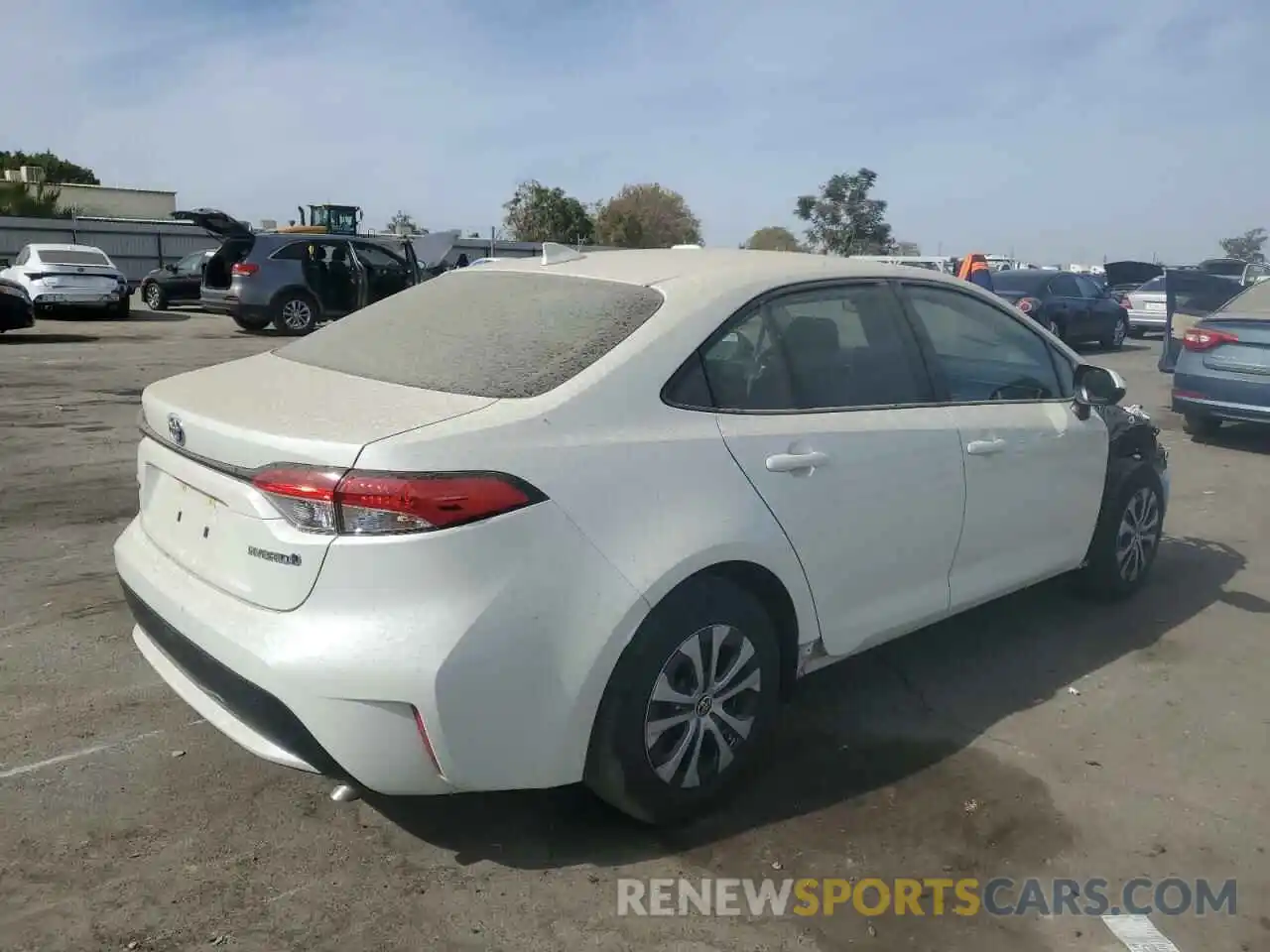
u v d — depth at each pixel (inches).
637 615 117.9
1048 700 169.6
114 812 130.3
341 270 731.4
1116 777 146.2
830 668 180.1
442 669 105.4
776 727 149.9
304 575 107.3
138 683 165.2
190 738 149.1
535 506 110.9
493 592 108.1
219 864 121.0
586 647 114.6
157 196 2130.9
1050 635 197.0
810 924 114.4
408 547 105.2
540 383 120.3
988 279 724.7
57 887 115.8
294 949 107.6
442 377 125.1
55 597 200.4
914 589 158.2
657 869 123.0
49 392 438.0
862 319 154.6
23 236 1234.0
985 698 169.9
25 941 107.1
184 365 542.6
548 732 114.1
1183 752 153.9
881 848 128.4
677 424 125.6
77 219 1290.6
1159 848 130.0
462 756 109.0
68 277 804.0
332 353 142.3
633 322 130.1
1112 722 162.6
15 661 171.5
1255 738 158.6
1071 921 116.3
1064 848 129.5
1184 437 409.7
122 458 317.7
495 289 149.8
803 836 130.2
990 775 145.7
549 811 133.8
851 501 142.9
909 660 184.2
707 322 133.0
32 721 152.2
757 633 132.3
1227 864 127.1
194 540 122.8
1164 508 221.5
